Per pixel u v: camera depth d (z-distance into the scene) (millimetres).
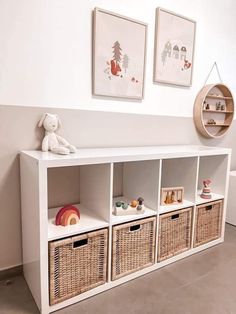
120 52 1820
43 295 1289
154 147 2037
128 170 1927
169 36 2062
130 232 1577
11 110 1482
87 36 1686
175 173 2039
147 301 1429
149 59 2004
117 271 1553
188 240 1911
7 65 1439
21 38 1461
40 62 1538
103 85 1784
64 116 1671
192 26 2188
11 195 1555
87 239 1417
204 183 2090
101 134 1849
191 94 2322
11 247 1598
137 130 2029
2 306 1361
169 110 2197
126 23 1812
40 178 1214
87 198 1708
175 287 1555
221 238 2156
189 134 2375
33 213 1337
